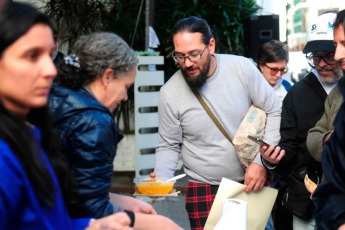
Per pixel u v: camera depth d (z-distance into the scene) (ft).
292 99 10.01
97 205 6.02
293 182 9.87
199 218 10.22
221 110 9.86
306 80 10.07
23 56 4.43
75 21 24.48
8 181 4.19
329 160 6.66
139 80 20.70
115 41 6.58
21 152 4.36
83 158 5.99
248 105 10.10
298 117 9.85
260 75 10.12
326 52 9.52
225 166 9.98
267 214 9.73
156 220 6.47
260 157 9.71
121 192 23.29
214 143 9.95
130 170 26.68
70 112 6.05
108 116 6.26
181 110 10.00
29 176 4.41
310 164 9.71
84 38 6.63
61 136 6.00
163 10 25.70
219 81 9.86
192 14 25.44
